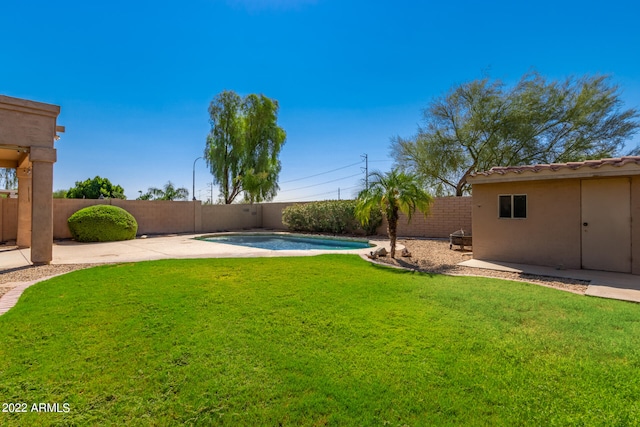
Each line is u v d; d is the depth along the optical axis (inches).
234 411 95.7
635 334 149.3
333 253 419.2
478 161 715.4
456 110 725.3
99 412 95.3
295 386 107.6
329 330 154.5
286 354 130.0
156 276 272.1
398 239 597.3
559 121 647.8
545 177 309.3
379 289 231.1
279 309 185.8
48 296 210.4
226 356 128.6
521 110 655.8
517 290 229.0
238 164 1043.3
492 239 358.6
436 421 90.4
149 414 94.6
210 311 182.1
